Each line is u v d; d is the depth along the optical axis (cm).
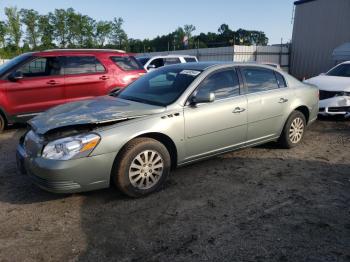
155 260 292
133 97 482
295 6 2208
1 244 317
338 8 1945
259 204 390
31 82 733
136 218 363
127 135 388
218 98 476
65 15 6531
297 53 2250
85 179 370
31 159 379
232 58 2295
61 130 379
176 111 430
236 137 498
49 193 423
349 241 316
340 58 1816
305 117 621
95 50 830
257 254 298
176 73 500
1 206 391
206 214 369
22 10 5959
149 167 409
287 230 335
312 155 565
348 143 640
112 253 303
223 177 470
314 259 291
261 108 521
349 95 785
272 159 543
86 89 795
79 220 360
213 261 289
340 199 401
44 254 302
